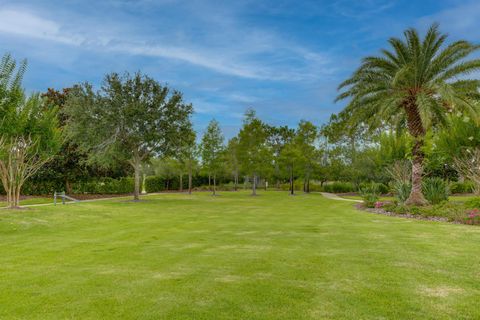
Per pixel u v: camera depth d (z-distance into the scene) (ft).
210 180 193.16
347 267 23.15
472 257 25.95
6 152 57.11
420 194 70.18
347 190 171.83
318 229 41.04
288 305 16.49
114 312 15.70
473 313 15.62
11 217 46.93
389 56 71.82
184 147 109.60
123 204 82.23
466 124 81.82
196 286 19.19
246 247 30.04
